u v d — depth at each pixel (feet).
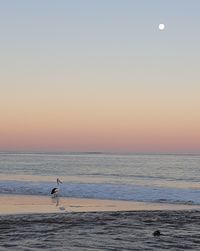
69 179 190.08
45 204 89.66
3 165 357.41
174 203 94.63
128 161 505.66
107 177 210.18
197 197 104.42
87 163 419.74
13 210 78.59
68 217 64.64
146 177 211.20
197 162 470.39
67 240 44.34
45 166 340.39
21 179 184.34
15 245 41.47
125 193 113.29
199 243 42.88
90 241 43.80
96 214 68.33
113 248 40.29
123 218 63.46
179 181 183.32
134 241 43.88
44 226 55.06
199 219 62.34
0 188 127.85
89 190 120.26
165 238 45.75
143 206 88.43
